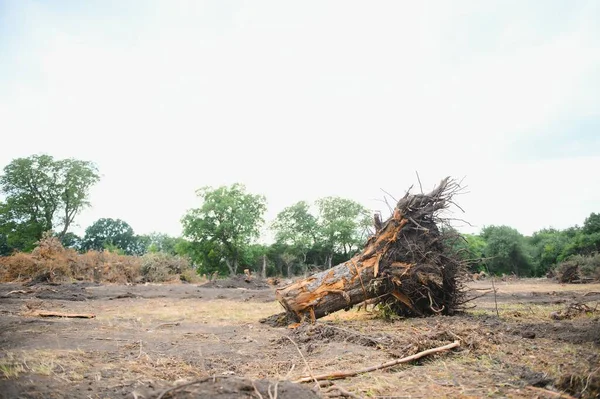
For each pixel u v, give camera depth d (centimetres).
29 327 810
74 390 399
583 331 641
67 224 5878
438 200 978
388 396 390
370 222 1030
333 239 6650
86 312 1166
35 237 5594
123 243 9088
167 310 1240
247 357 576
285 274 6669
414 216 955
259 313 1174
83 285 2258
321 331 705
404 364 500
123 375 458
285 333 782
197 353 596
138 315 1102
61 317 1023
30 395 379
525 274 5347
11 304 1314
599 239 4753
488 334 611
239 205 5862
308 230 6800
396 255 942
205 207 5634
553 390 388
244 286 2552
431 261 937
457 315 955
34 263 2500
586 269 2919
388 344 602
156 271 3120
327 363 522
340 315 1064
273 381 387
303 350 612
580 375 392
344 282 920
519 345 571
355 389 415
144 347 633
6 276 2442
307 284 921
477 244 5378
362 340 629
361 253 967
